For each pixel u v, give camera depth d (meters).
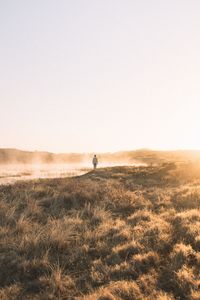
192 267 8.06
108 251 9.53
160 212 14.45
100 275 8.08
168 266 8.37
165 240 9.92
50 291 7.52
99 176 31.11
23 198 16.58
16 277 8.33
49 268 8.59
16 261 8.99
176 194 18.62
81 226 12.21
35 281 8.03
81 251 9.55
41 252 9.62
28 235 10.66
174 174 29.12
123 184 23.23
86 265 8.84
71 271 8.56
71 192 17.70
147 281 7.64
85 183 20.67
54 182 21.05
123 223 12.33
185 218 12.27
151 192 20.44
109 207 15.86
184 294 7.01
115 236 10.66
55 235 10.54
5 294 7.35
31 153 143.62
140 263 8.44
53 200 16.34
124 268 8.32
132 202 16.25
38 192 17.95
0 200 15.95
